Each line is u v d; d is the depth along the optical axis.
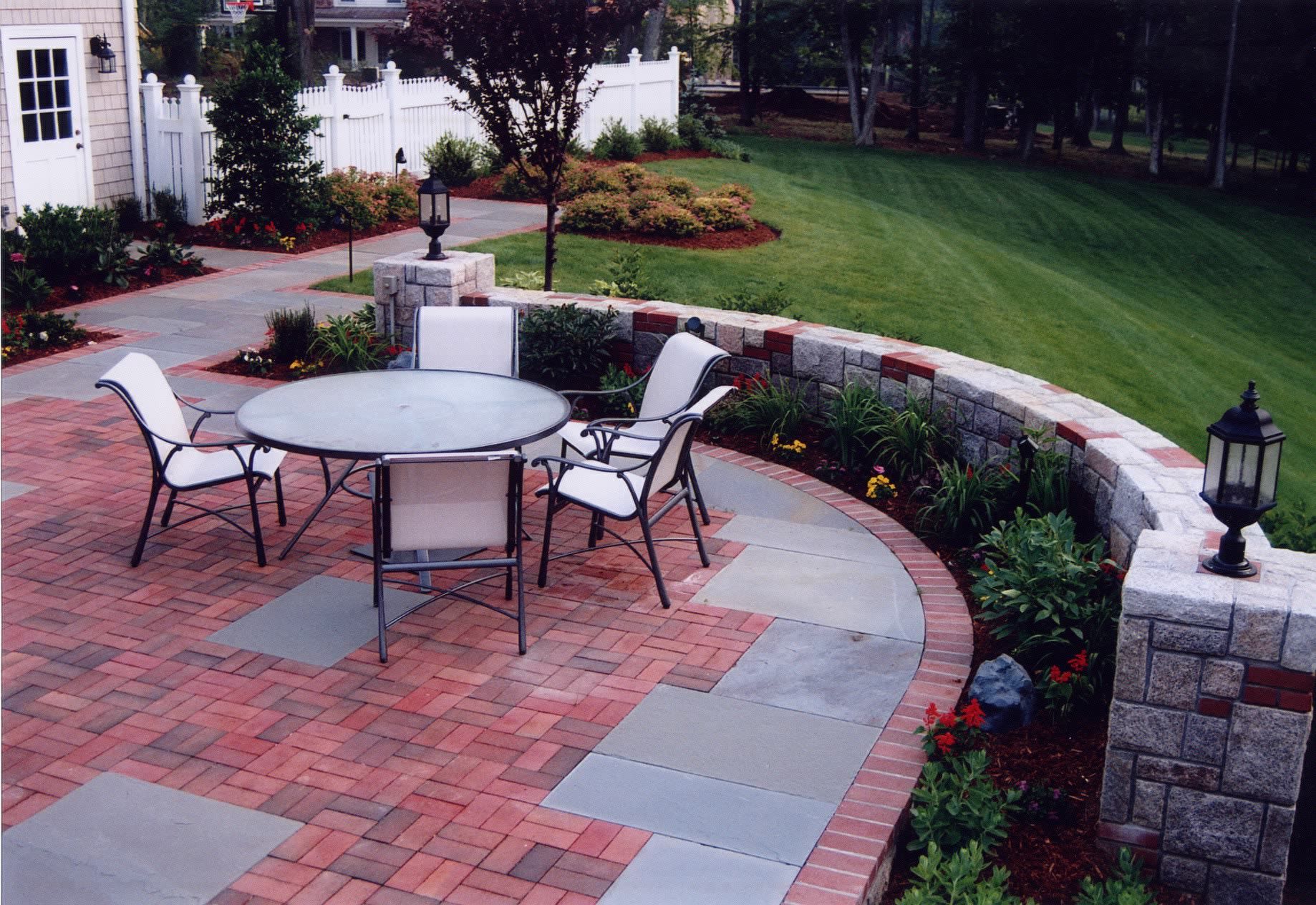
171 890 3.90
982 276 18.58
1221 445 4.04
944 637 5.69
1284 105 37.47
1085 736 4.91
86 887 3.90
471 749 4.71
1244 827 4.15
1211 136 39.53
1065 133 46.19
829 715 5.00
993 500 6.73
